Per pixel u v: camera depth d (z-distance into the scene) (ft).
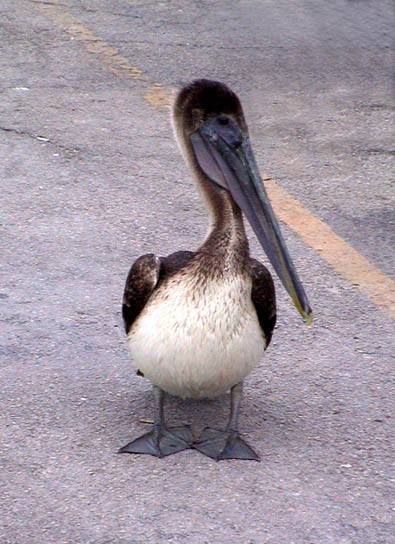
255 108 41.42
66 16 51.62
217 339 19.62
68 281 27.94
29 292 27.27
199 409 22.63
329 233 31.60
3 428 21.61
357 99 42.80
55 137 37.45
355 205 33.60
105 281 28.02
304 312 20.34
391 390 23.59
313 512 19.30
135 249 29.94
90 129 38.29
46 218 31.50
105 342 25.12
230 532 18.71
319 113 41.16
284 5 55.47
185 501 19.53
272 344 25.30
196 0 55.52
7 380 23.38
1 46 46.68
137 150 36.76
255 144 37.96
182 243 30.42
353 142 38.50
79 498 19.53
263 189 20.85
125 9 53.31
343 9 55.26
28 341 25.00
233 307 19.66
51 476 20.15
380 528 18.95
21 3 53.21
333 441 21.57
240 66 46.11
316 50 48.55
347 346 25.44
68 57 45.85
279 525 18.93
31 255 29.22
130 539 18.48
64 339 25.16
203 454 20.90
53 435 21.47
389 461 20.95
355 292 28.14
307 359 24.75
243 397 23.08
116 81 43.42
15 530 18.65
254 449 21.20
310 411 22.68
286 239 31.04
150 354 20.04
